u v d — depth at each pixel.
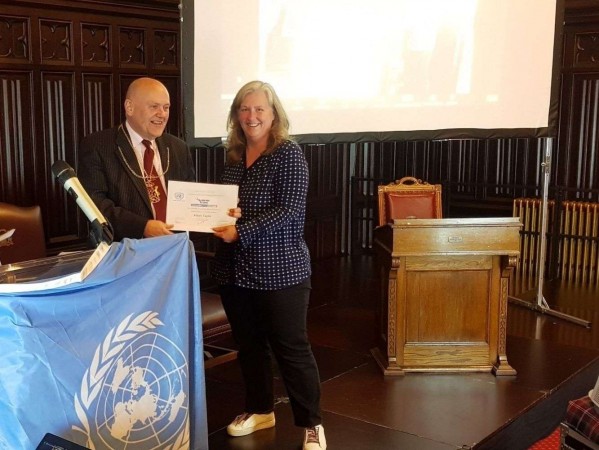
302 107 4.56
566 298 5.52
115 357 1.75
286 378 2.85
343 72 4.70
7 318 1.58
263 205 2.74
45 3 3.99
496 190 6.75
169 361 1.88
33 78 4.02
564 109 6.28
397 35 4.84
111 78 4.42
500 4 4.92
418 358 3.86
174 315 1.90
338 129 4.74
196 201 2.69
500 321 3.84
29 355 1.59
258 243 2.73
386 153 7.10
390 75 4.86
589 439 2.61
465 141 6.80
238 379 3.81
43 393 1.61
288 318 2.76
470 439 3.06
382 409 3.38
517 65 4.98
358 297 5.51
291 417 3.28
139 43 4.58
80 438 1.67
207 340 3.34
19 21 3.93
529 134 5.04
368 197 7.14
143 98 2.93
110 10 4.33
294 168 2.71
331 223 6.96
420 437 3.09
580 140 6.24
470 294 3.83
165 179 3.07
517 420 3.31
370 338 4.48
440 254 3.71
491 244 3.73
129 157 2.96
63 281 1.64
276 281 2.72
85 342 1.69
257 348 3.00
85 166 2.94
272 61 4.35
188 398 1.95
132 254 1.79
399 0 4.80
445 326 3.85
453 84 4.98
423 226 3.69
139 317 1.80
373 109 4.84
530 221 6.36
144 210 2.95
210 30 4.03
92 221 1.85
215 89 4.10
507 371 3.81
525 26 4.93
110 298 1.74
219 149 5.47
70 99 4.24
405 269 3.78
